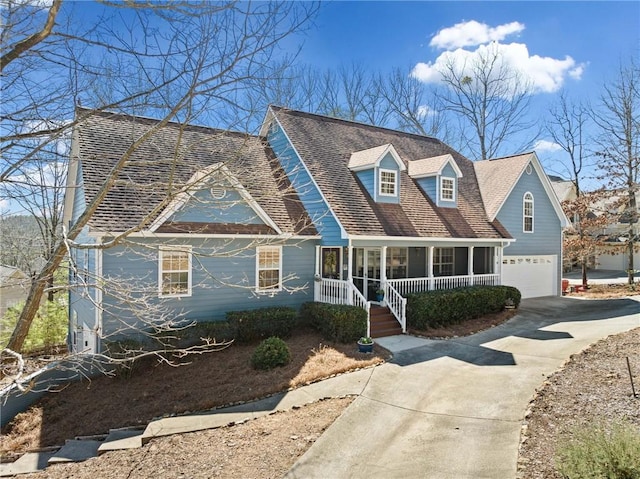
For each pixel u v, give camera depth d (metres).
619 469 4.39
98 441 8.12
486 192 21.25
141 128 14.79
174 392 10.01
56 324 17.00
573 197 37.19
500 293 17.34
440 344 12.76
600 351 10.74
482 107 36.47
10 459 8.09
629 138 25.81
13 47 5.02
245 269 14.05
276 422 7.75
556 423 6.88
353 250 17.12
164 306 12.60
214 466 6.20
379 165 16.42
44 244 7.45
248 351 12.37
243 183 9.84
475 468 5.74
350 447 6.57
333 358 11.37
